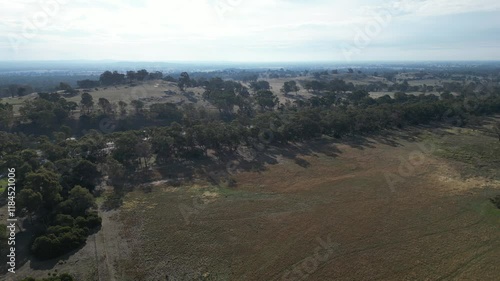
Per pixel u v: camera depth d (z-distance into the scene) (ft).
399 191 222.89
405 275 139.74
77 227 170.19
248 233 174.70
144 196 220.64
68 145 269.85
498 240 163.53
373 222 183.42
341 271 143.33
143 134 317.83
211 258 153.48
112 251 157.89
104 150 284.00
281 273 142.92
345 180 245.04
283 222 185.88
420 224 179.83
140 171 265.54
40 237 153.38
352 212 195.83
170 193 225.76
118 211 198.49
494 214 188.14
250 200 214.90
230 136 304.09
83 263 148.36
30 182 183.73
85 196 189.37
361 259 151.23
